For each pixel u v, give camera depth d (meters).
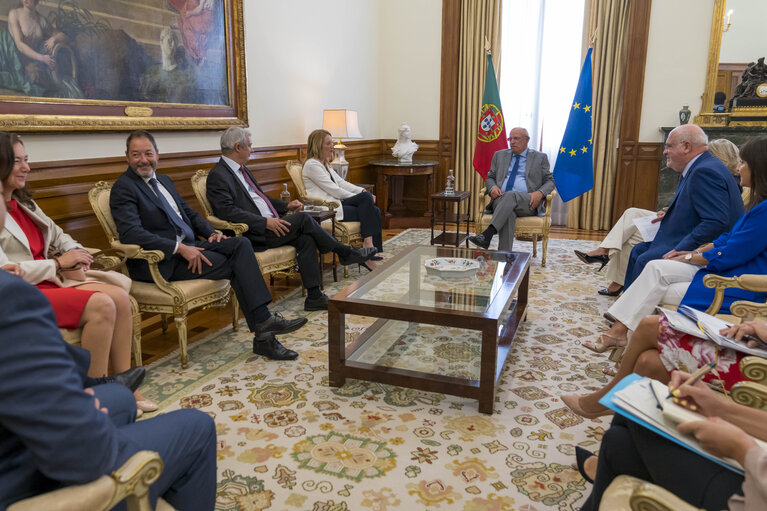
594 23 6.20
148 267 2.67
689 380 1.18
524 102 6.70
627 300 2.51
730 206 2.70
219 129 4.02
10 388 0.76
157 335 3.10
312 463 1.87
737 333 1.58
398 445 1.98
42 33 2.67
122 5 3.12
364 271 4.49
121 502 0.97
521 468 1.85
